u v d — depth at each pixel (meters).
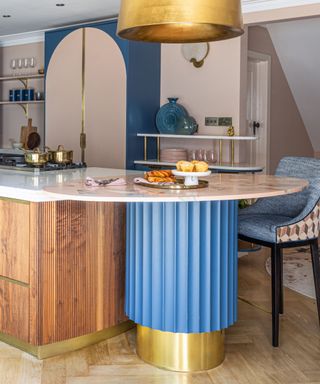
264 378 2.48
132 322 3.08
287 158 3.38
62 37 5.65
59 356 2.71
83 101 5.54
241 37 4.96
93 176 3.21
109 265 2.87
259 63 6.06
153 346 2.61
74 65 5.58
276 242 2.86
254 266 4.57
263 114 6.08
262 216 3.30
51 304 2.66
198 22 2.20
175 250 2.39
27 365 2.60
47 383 2.42
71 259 2.71
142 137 5.42
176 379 2.47
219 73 5.14
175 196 2.14
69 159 3.75
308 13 4.48
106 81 5.34
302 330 3.10
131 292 2.59
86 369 2.57
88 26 5.42
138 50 5.25
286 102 6.56
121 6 2.39
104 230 2.83
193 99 5.33
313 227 2.97
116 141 5.32
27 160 3.53
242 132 5.10
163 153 5.25
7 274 2.75
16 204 2.67
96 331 2.86
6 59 6.93
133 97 5.25
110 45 5.27
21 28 6.12
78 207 2.71
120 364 2.62
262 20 4.75
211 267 2.44
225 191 2.32
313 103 6.73
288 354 2.76
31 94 6.46
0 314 2.81
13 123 6.99
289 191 2.41
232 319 2.59
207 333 2.55
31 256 2.62
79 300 2.76
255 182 2.73
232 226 2.53
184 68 5.37
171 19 2.19
